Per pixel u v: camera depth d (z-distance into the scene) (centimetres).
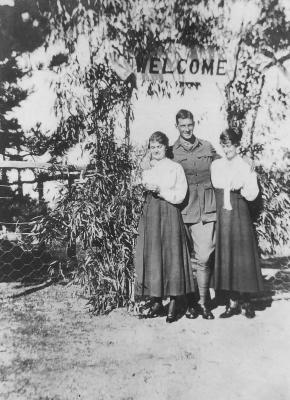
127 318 398
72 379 289
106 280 413
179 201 386
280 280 509
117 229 413
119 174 423
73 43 514
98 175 412
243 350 336
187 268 391
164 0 500
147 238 392
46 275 516
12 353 324
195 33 511
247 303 405
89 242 409
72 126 524
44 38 523
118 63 506
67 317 397
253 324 386
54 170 455
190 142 412
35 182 564
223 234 393
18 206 579
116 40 505
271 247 457
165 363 315
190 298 402
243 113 523
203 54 518
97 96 498
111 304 421
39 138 551
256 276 392
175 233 387
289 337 356
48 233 434
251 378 296
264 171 452
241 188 391
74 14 508
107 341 348
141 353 329
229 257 392
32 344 339
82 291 450
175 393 277
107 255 411
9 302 437
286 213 446
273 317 402
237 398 272
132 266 418
